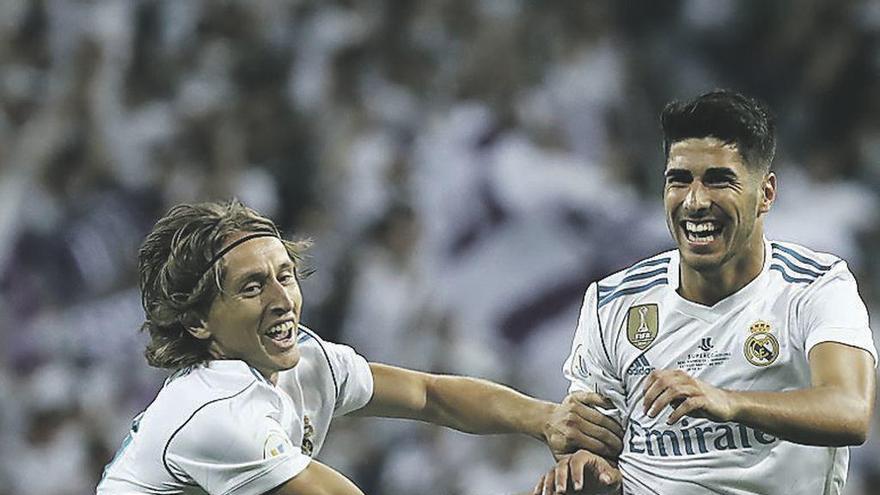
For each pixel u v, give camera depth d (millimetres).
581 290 30188
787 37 35531
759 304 13062
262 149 34531
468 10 36406
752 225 12828
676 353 13266
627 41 36625
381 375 14719
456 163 31391
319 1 36781
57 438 27938
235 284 13203
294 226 33375
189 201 32500
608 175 32469
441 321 29141
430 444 26953
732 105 12672
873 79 34500
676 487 13266
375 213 31266
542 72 34625
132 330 30031
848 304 12828
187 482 13141
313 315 30328
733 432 13078
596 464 13688
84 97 34625
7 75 36219
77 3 37281
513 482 26062
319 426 14289
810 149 34031
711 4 36000
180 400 13125
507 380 28984
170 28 37156
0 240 31531
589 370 13867
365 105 34688
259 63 36094
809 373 12953
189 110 34469
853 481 27125
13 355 30156
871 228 32062
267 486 12938
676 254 13602
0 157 33656
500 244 30562
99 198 32312
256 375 13312
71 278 31359
